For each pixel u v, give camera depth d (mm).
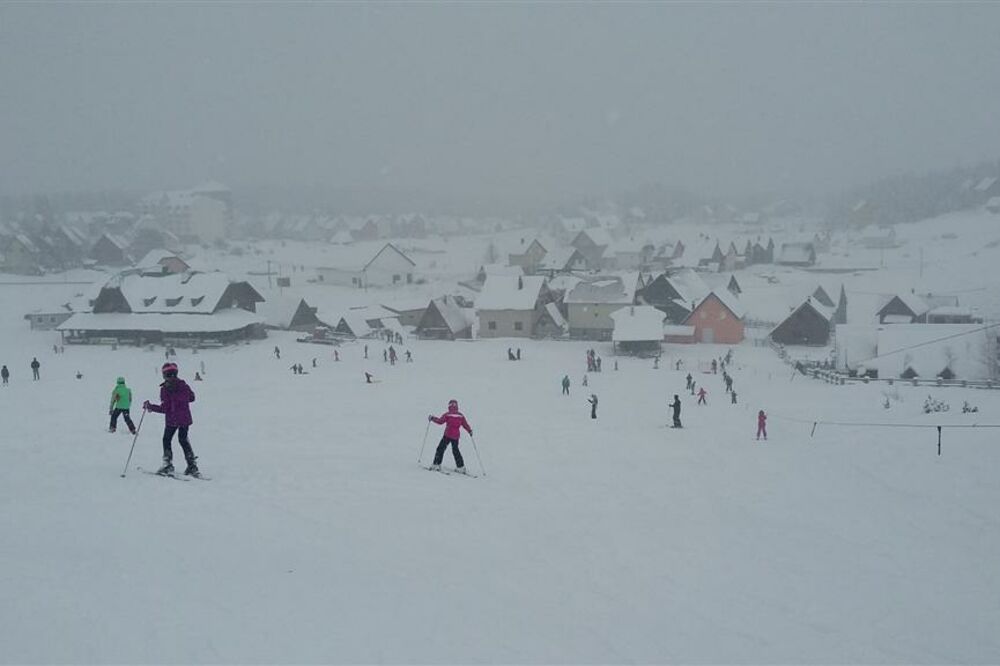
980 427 36156
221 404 48281
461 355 83438
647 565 16531
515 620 12680
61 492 17781
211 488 19266
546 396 56469
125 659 9664
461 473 24688
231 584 12633
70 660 9484
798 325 94562
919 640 13562
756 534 19672
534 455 30812
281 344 89625
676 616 13727
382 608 12414
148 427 32656
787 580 16219
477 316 102875
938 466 27891
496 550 16578
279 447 28453
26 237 156500
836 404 52438
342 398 52781
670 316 104000
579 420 43438
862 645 13133
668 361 83438
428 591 13516
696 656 12031
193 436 30641
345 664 10234
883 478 26719
